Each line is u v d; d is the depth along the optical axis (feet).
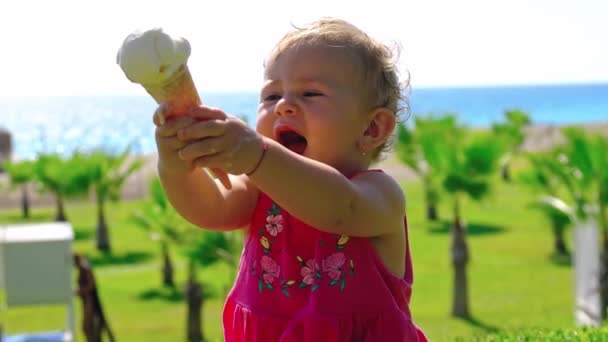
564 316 61.57
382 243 7.20
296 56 6.97
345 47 7.01
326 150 6.92
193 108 5.73
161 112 5.65
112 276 84.07
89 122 439.22
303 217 6.21
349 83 6.95
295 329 6.91
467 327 59.88
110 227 117.70
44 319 66.03
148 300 73.05
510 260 84.33
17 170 131.13
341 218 6.37
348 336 6.91
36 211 137.80
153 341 59.93
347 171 7.07
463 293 63.72
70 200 110.52
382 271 7.16
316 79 6.87
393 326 7.04
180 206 6.81
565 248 87.04
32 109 641.40
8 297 39.58
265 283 7.20
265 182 5.90
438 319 62.80
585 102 574.56
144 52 5.38
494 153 62.44
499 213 114.32
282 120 6.90
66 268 40.32
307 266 7.04
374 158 7.66
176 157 5.84
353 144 7.08
